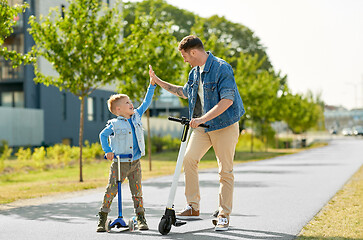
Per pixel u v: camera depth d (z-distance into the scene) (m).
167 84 7.09
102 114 40.91
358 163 22.95
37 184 15.42
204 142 6.99
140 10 53.84
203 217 7.77
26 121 32.03
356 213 8.31
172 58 20.89
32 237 6.41
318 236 6.31
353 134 112.00
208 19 57.09
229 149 6.64
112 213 8.50
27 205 9.84
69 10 16.14
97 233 6.57
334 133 121.75
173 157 32.59
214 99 6.59
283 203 9.70
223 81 6.47
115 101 6.42
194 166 7.14
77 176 18.73
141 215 6.66
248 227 6.99
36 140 32.88
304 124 58.84
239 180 14.87
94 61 16.86
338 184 13.40
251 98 36.03
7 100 34.38
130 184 6.58
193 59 6.63
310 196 10.84
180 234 6.38
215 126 6.59
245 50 57.12
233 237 6.22
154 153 37.62
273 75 47.16
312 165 22.03
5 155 24.22
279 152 40.72
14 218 8.05
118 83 20.94
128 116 6.50
